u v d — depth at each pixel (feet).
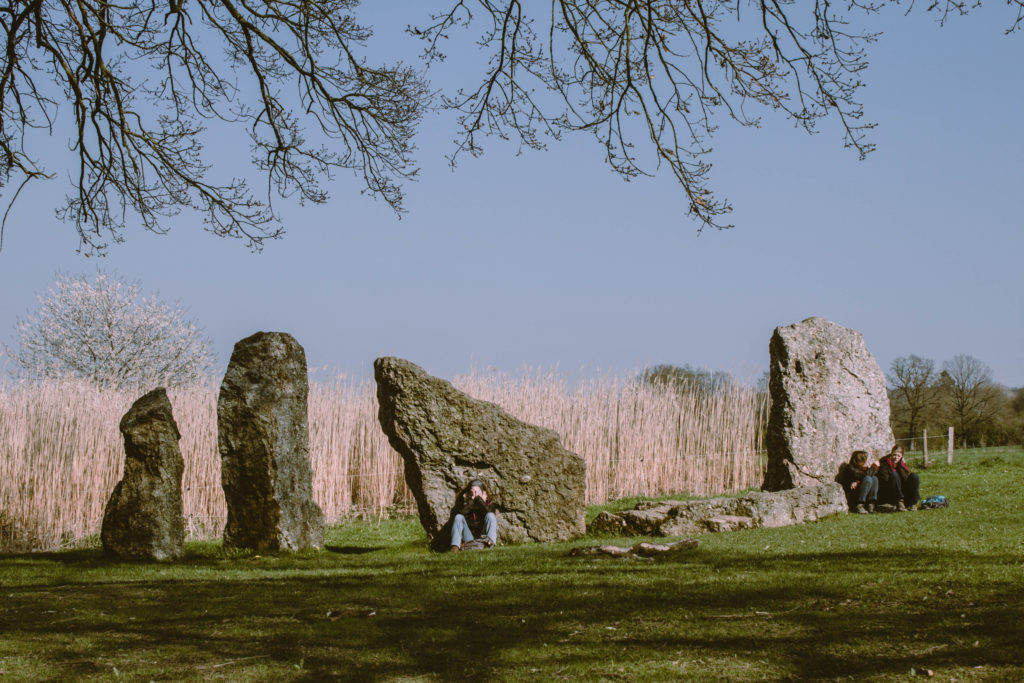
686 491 68.18
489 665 19.74
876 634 20.42
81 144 43.75
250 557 39.88
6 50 40.45
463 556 37.24
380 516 61.21
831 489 48.01
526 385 68.13
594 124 38.58
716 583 26.76
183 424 59.98
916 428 144.87
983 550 31.17
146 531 39.88
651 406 69.72
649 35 36.37
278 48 43.01
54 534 53.16
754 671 18.54
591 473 65.46
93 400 60.90
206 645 22.13
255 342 42.52
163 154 44.21
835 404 59.31
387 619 24.27
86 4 40.73
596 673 18.85
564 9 37.29
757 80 35.86
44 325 117.39
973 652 18.80
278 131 44.96
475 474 44.70
